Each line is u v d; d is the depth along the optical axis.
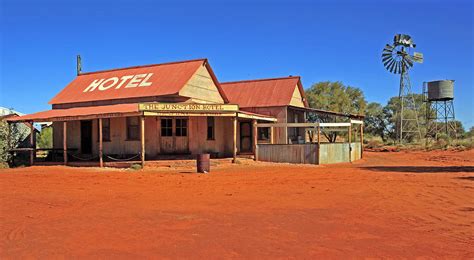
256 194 12.62
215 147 26.34
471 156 30.91
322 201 11.27
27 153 28.70
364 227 8.24
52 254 6.69
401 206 10.40
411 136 57.31
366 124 68.25
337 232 7.86
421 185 14.09
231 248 6.85
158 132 25.03
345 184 14.67
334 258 6.29
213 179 16.59
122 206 10.91
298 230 8.03
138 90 27.19
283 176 17.44
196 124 25.69
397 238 7.40
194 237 7.58
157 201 11.61
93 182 16.20
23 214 10.06
